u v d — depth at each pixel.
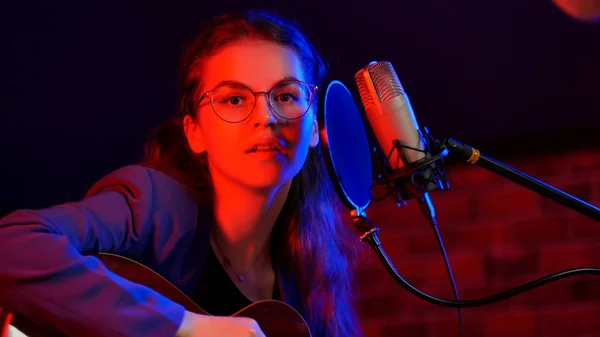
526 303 2.95
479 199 3.10
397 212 3.17
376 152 1.35
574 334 2.88
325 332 1.68
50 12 2.72
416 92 2.91
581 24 2.71
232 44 1.43
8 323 1.28
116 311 1.26
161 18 2.76
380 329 3.06
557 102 2.88
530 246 3.00
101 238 1.36
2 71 2.78
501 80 2.86
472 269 3.04
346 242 1.80
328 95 1.33
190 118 1.51
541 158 3.01
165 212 1.44
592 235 2.95
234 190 1.48
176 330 1.29
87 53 2.80
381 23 2.76
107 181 1.47
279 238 1.66
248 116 1.39
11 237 1.26
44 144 2.94
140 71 2.84
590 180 2.94
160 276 1.42
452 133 3.00
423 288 3.06
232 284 1.56
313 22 2.77
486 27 2.76
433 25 2.76
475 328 2.97
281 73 1.41
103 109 2.89
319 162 1.71
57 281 1.24
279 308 1.49
